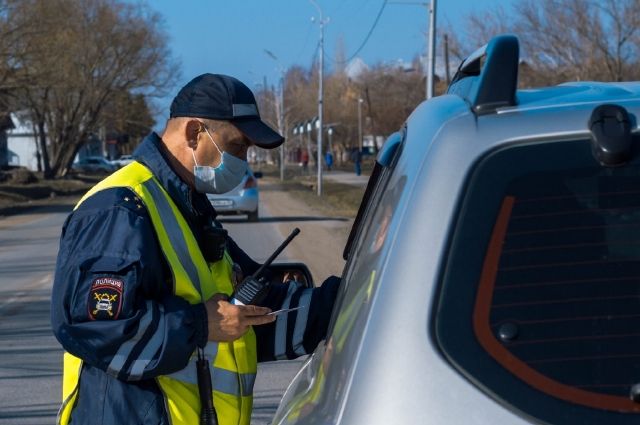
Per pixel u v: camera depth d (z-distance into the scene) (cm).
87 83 5619
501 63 220
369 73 8106
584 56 3017
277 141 290
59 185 5347
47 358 842
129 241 260
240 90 292
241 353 295
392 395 186
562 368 187
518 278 195
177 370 262
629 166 201
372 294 203
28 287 1301
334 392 205
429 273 196
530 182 202
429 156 211
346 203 3231
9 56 3725
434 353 189
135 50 5650
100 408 269
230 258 315
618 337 190
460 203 201
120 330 253
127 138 8825
